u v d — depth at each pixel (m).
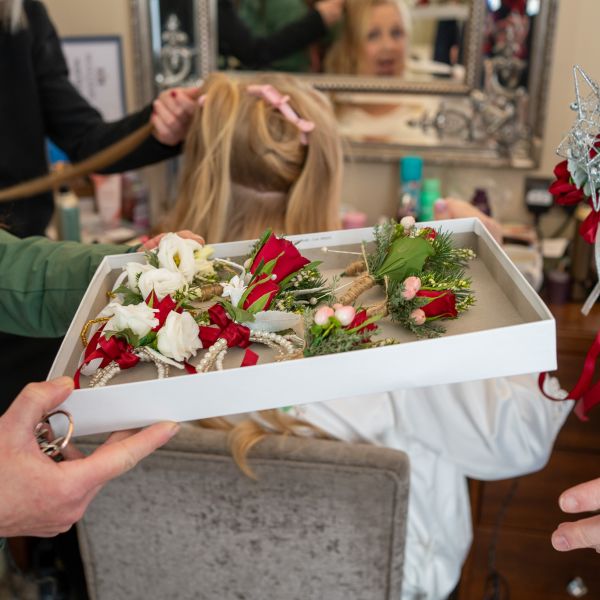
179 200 1.21
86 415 0.66
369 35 1.76
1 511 0.65
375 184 1.93
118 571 1.21
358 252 0.82
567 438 1.56
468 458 1.24
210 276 0.79
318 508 1.10
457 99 1.80
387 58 1.78
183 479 1.11
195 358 0.71
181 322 0.69
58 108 1.66
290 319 0.70
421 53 1.77
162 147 1.46
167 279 0.74
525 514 1.61
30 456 0.65
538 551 1.63
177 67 1.86
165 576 1.21
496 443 1.21
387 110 1.82
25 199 1.59
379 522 1.10
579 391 0.82
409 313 0.69
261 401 0.66
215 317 0.71
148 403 0.66
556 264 1.75
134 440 0.66
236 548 1.16
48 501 0.65
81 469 0.66
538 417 1.22
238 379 0.65
